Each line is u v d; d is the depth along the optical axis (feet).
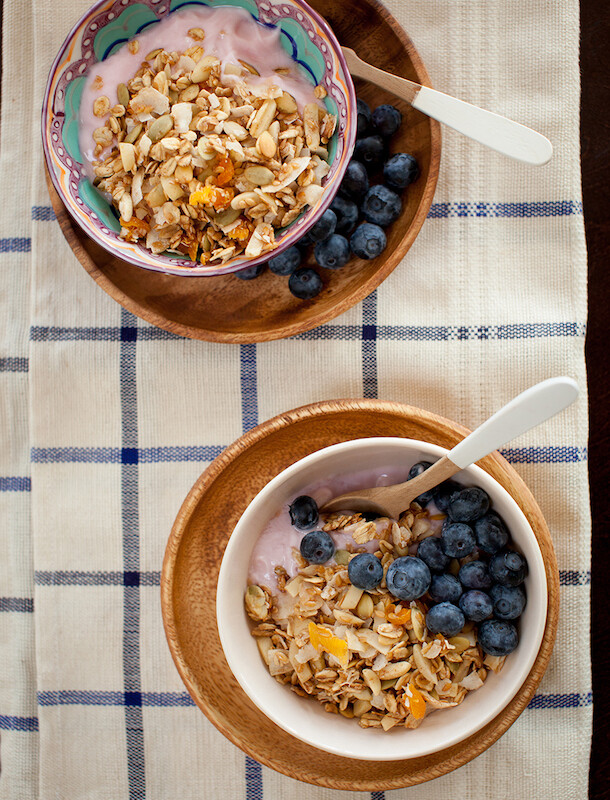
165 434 1.63
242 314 1.57
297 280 1.53
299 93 1.46
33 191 1.62
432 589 1.44
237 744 1.48
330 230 1.50
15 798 1.69
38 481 1.64
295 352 1.61
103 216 1.48
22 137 1.65
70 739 1.65
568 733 1.59
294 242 1.41
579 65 1.64
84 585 1.65
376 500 1.46
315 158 1.46
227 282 1.58
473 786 1.60
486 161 1.59
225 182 1.44
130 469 1.64
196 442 1.63
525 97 1.57
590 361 1.67
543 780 1.59
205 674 1.54
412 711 1.42
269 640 1.50
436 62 1.57
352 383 1.61
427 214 1.56
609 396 1.67
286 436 1.55
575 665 1.58
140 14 1.44
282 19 1.43
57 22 1.59
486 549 1.44
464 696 1.46
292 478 1.46
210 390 1.63
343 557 1.47
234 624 1.45
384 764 1.51
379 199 1.50
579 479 1.58
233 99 1.46
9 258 1.67
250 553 1.50
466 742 1.50
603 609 1.67
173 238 1.47
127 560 1.64
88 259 1.50
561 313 1.59
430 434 1.53
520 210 1.59
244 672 1.43
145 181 1.47
